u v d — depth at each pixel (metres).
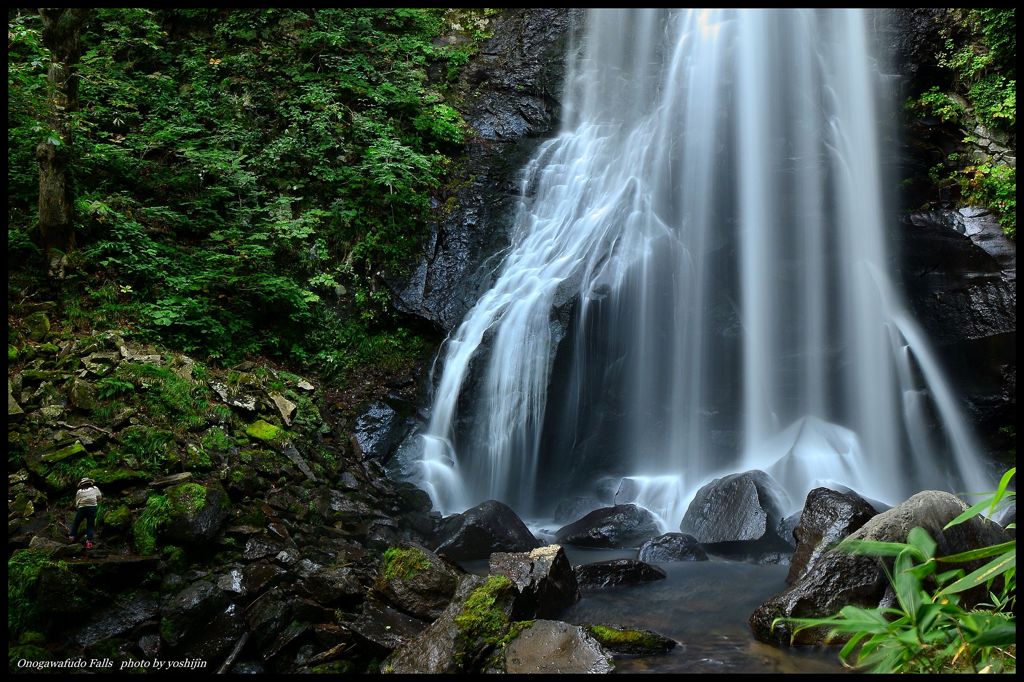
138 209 11.19
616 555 8.79
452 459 10.84
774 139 13.07
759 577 7.70
